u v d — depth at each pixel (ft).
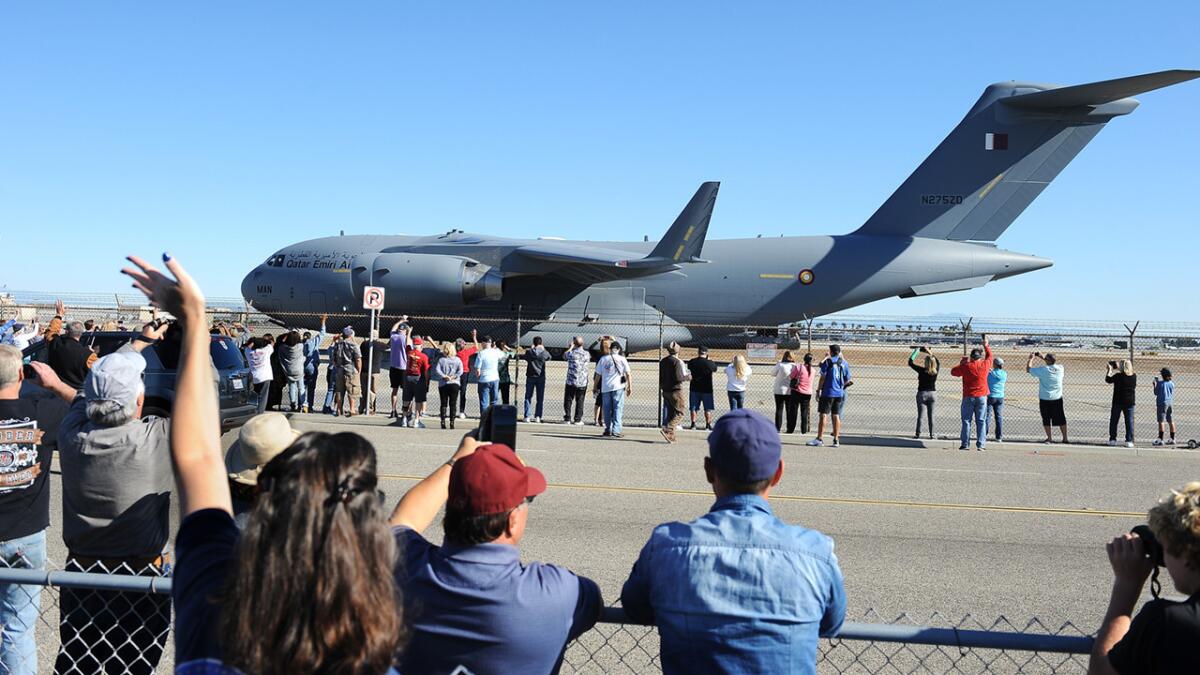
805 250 93.97
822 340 70.03
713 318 97.09
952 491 34.65
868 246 91.97
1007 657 16.62
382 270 91.97
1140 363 144.66
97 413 12.35
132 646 13.26
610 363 50.62
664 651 8.29
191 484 6.39
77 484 12.61
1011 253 89.76
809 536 8.38
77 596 13.05
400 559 7.70
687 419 60.03
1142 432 58.23
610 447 45.85
